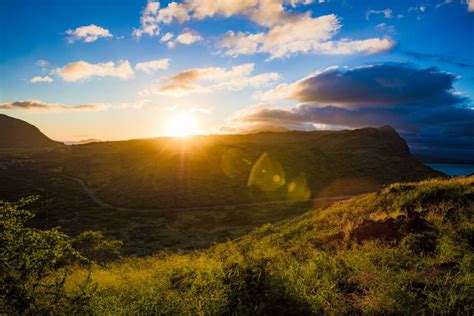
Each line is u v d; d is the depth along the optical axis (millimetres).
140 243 41625
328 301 4492
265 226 21188
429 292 4344
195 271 7113
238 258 7871
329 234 10969
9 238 4887
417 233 8078
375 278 4852
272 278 5352
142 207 73062
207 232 48469
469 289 4172
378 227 9203
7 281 4562
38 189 84625
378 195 14875
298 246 10500
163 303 5172
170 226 54125
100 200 79750
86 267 13094
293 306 4527
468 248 6254
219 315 4523
